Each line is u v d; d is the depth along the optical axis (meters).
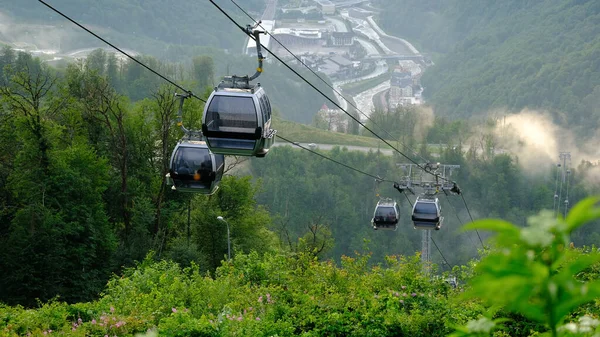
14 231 42.44
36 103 50.22
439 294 22.62
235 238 59.78
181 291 25.42
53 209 44.81
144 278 28.95
